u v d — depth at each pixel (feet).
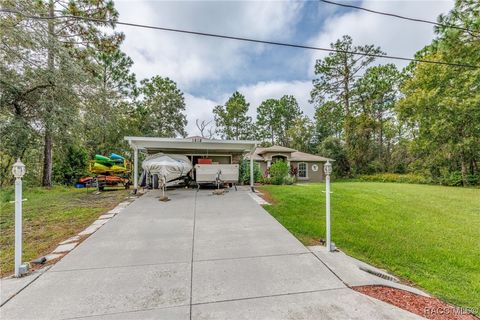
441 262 13.98
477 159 53.16
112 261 12.56
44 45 34.22
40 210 24.03
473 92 47.24
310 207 24.52
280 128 132.57
